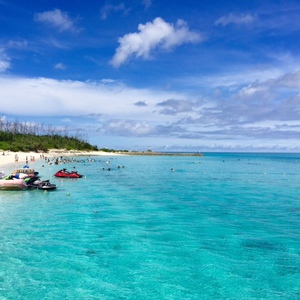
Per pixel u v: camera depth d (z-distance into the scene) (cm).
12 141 15188
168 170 8519
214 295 1352
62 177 5784
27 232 2183
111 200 3538
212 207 3231
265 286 1434
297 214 2908
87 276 1509
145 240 2056
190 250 1880
